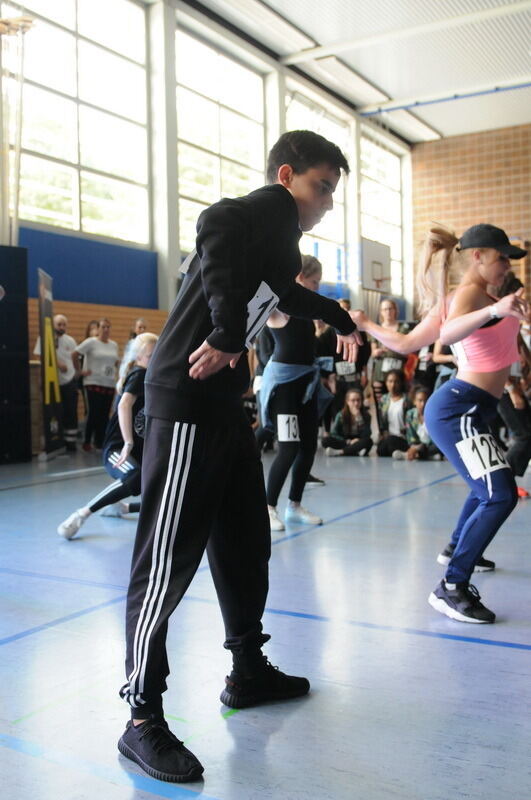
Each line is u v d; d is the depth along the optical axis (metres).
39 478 5.96
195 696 1.86
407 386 7.49
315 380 3.87
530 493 4.91
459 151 17.41
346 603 2.62
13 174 8.82
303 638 2.26
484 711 1.76
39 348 7.82
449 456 2.52
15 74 8.77
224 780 1.47
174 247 11.34
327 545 3.53
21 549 3.50
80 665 2.06
